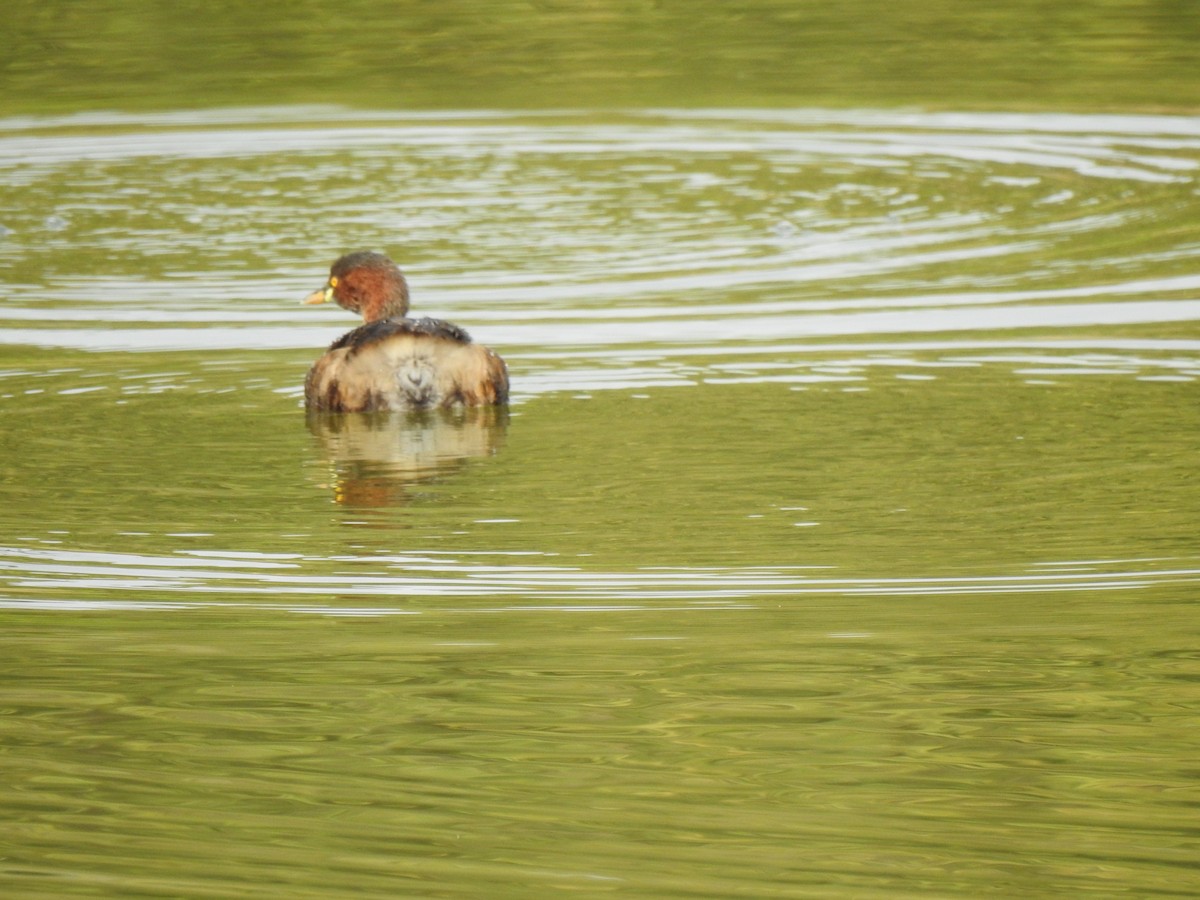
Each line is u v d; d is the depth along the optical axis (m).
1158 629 13.88
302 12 54.22
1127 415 20.06
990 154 39.44
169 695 12.96
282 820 10.96
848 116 43.47
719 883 10.11
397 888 10.09
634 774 11.56
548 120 43.84
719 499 17.27
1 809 11.15
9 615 14.56
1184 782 11.35
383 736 12.20
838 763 11.69
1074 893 9.99
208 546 16.17
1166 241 30.86
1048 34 50.94
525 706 12.67
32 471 18.58
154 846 10.60
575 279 29.23
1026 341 24.02
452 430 20.05
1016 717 12.38
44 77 48.03
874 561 15.48
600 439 19.53
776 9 54.16
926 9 53.97
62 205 36.53
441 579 15.30
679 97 45.66
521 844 10.61
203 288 29.20
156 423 20.59
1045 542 15.86
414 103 45.59
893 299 27.06
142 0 55.16
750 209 34.75
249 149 41.69
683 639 13.89
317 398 21.02
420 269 30.31
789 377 22.33
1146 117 42.38
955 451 18.77
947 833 10.69
